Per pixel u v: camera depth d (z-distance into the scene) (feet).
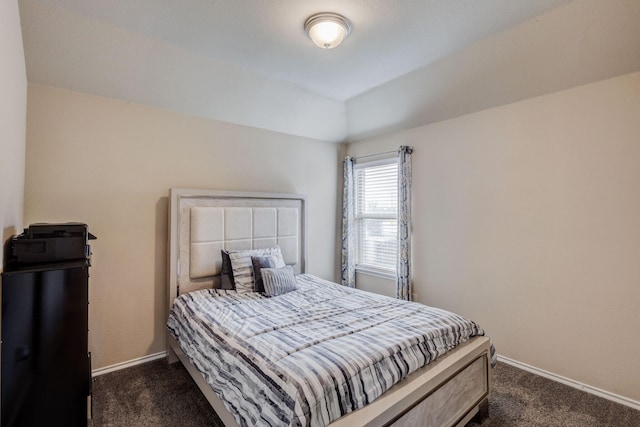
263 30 7.19
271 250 10.66
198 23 6.91
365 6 6.37
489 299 9.48
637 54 6.64
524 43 7.28
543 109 8.36
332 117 12.25
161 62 8.13
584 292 7.71
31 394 4.91
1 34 4.06
